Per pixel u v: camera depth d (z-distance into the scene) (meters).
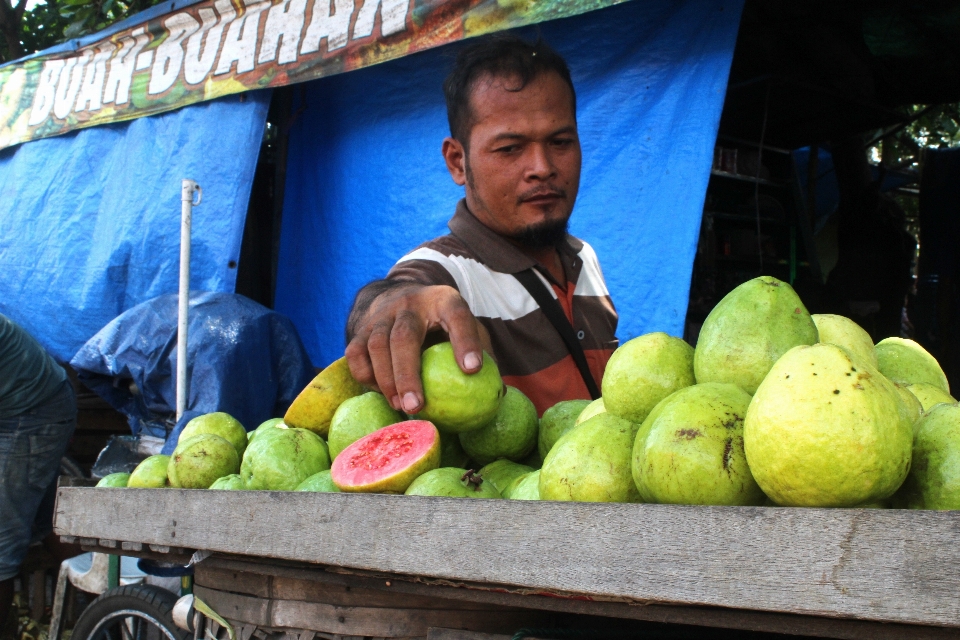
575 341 2.06
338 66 3.80
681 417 0.96
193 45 4.48
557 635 0.96
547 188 1.94
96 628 2.96
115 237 4.70
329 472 1.39
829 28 4.48
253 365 3.75
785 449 0.81
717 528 0.69
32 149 5.43
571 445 1.09
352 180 4.37
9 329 3.44
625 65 3.24
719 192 5.30
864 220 5.75
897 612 0.59
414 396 1.27
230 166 4.30
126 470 3.63
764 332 1.08
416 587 1.03
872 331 5.70
